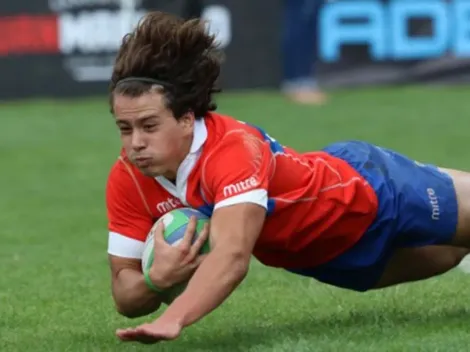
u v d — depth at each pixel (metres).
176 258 13.16
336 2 54.75
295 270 15.13
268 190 13.83
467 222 15.02
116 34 52.97
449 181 15.02
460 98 53.38
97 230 27.00
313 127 45.53
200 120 13.37
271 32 54.56
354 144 15.09
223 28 54.03
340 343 13.95
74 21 52.84
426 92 55.41
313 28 53.91
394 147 40.34
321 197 14.16
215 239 12.88
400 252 15.46
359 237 14.58
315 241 14.40
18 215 29.45
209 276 12.64
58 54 53.25
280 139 42.47
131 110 12.98
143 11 52.25
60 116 50.59
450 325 15.05
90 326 16.48
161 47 13.01
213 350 14.21
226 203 13.00
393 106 51.25
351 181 14.36
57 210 30.20
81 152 41.59
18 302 18.56
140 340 12.44
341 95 54.84
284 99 53.12
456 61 55.78
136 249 14.05
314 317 16.36
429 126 45.56
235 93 54.88
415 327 14.97
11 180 35.97
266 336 14.88
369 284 15.47
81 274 21.19
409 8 54.91
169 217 13.53
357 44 55.41
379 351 13.54
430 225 14.86
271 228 14.06
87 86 53.72
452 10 54.94
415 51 55.59
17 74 53.31
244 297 18.11
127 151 13.25
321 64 55.41
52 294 19.19
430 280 18.88
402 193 14.64
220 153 13.23
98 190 33.62
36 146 43.28
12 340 15.73
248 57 54.66
